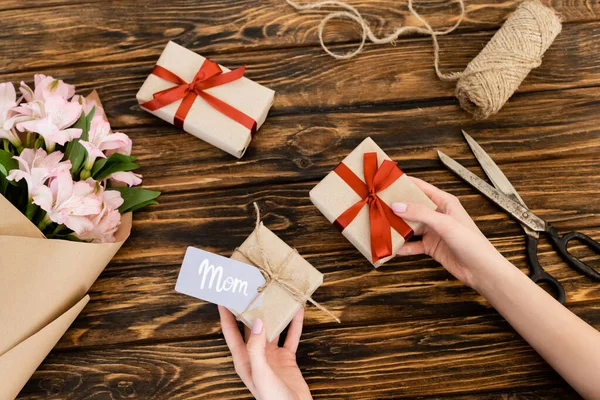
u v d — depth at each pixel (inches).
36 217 34.8
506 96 40.7
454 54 45.6
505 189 42.0
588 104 44.9
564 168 43.9
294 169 43.2
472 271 38.3
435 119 44.4
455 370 40.8
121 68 44.3
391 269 41.9
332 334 41.1
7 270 31.2
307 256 41.9
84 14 44.9
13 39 44.2
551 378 40.7
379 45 45.6
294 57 45.2
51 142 34.0
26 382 37.7
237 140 40.5
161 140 43.1
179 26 45.1
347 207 37.8
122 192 38.2
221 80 40.6
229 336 37.0
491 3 46.0
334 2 44.9
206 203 42.4
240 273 33.9
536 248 41.7
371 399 40.5
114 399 39.6
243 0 45.8
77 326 40.3
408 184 38.3
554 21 41.0
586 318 41.6
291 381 36.6
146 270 41.2
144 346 40.4
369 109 44.4
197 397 40.0
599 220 43.1
